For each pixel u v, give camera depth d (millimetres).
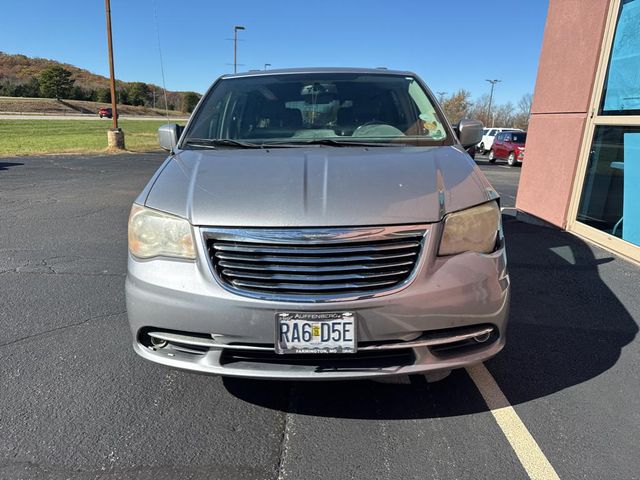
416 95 3406
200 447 2154
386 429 2277
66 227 6281
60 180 10625
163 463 2053
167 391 2584
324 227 2008
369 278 2014
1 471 1992
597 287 4066
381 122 3176
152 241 2184
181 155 2793
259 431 2268
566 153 5965
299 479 1969
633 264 4648
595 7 5445
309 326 1997
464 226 2150
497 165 21125
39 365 2830
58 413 2385
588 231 5531
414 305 2016
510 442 2180
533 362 2875
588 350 3018
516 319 3467
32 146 20344
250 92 3447
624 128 4996
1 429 2258
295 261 2004
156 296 2109
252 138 3094
